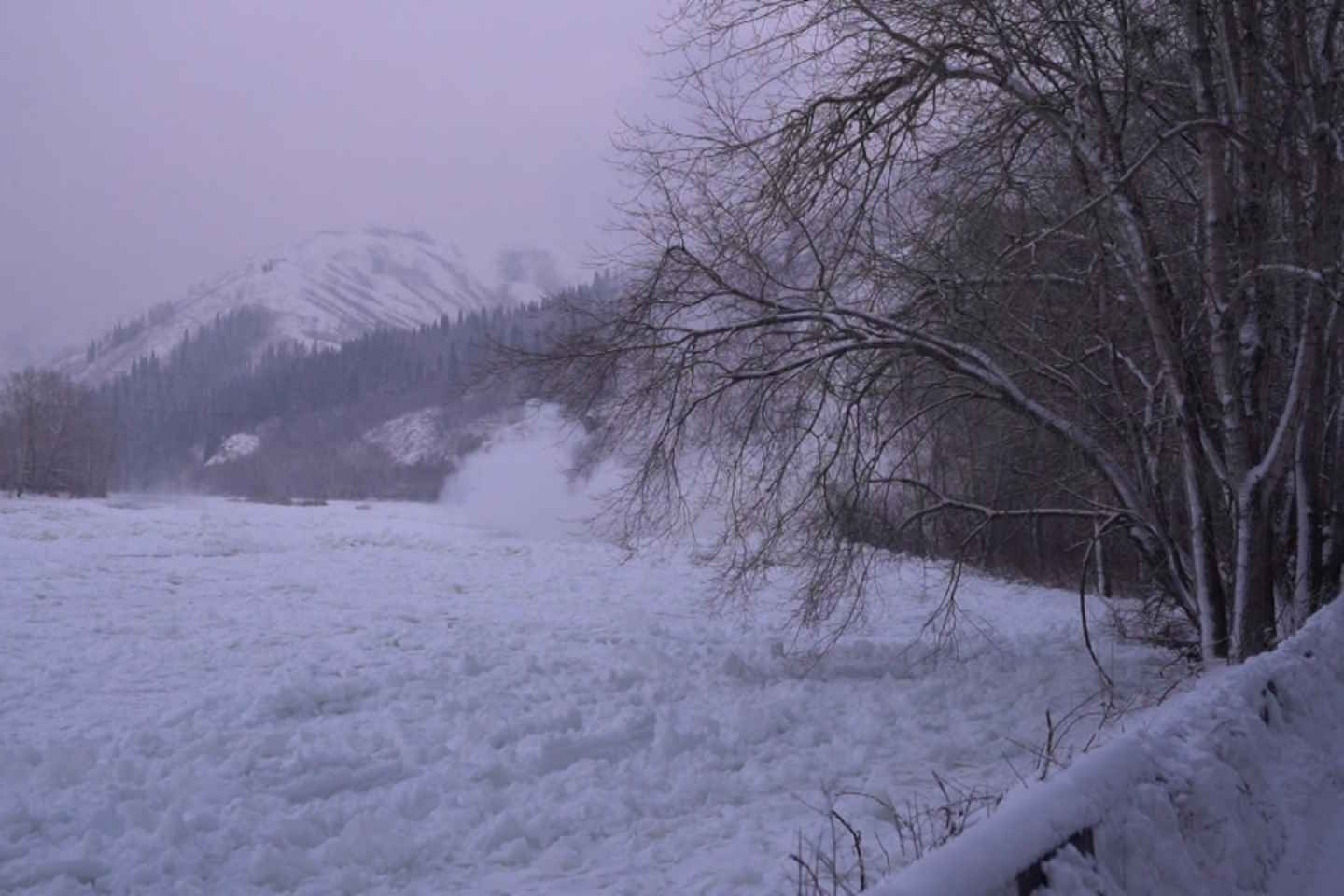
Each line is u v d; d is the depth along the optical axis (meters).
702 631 19.33
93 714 12.56
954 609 15.99
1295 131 13.33
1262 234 12.81
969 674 14.89
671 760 10.73
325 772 10.05
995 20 12.52
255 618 20.56
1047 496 15.90
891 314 13.65
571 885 7.64
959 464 15.55
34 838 8.37
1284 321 14.06
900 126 12.84
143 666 15.48
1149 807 4.97
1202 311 13.20
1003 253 12.23
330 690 13.31
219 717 12.21
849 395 13.66
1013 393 13.38
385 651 16.80
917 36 12.93
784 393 13.83
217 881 7.79
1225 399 12.57
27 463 82.12
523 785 10.00
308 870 8.00
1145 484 13.57
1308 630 9.52
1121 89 13.32
